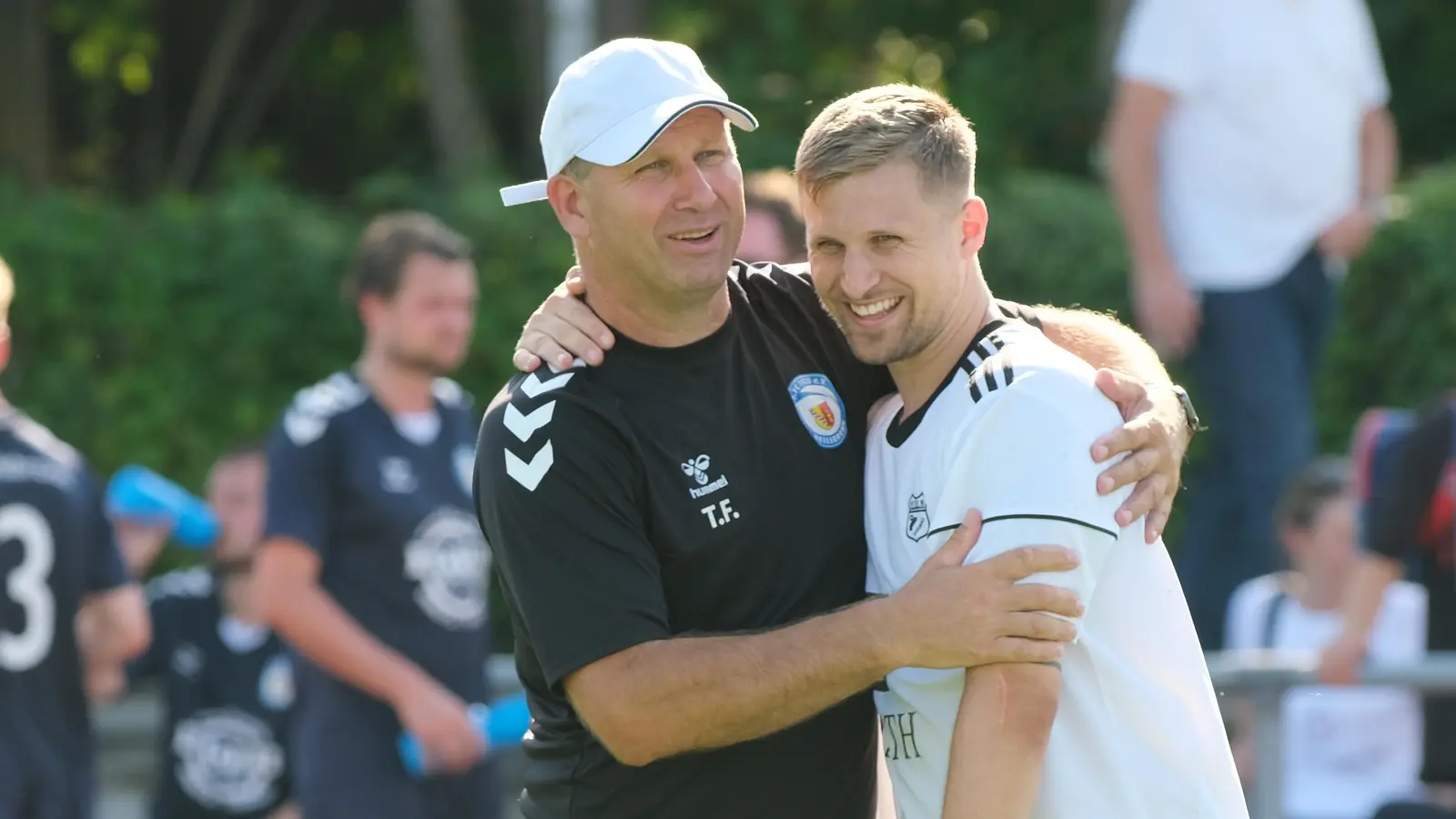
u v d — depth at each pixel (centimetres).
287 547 1805
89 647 1864
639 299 1089
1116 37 4147
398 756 1827
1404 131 4759
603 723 1042
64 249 3084
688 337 1107
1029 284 3117
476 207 3122
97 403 3077
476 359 3059
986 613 985
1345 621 1880
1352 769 1977
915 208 1031
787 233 1554
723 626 1095
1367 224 2052
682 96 1063
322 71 4988
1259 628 2017
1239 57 1966
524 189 1134
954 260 1056
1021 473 1007
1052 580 995
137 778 2628
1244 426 2009
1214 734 1067
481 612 1912
